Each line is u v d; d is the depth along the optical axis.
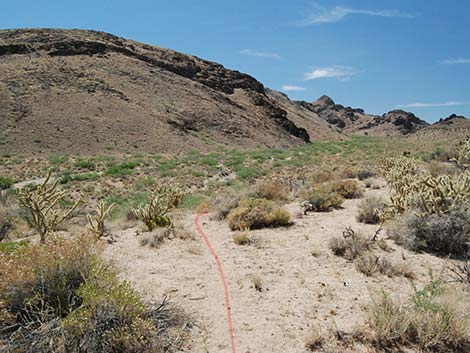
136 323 3.90
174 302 5.04
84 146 43.97
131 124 52.44
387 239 7.61
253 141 64.56
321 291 5.38
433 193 7.66
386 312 4.36
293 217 9.94
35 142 42.12
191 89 74.25
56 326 3.83
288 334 4.31
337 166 31.95
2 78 54.28
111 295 4.00
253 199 10.41
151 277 5.94
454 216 6.99
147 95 64.50
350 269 6.16
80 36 74.50
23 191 7.77
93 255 4.81
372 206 9.27
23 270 4.23
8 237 9.94
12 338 3.67
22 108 47.66
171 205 11.86
